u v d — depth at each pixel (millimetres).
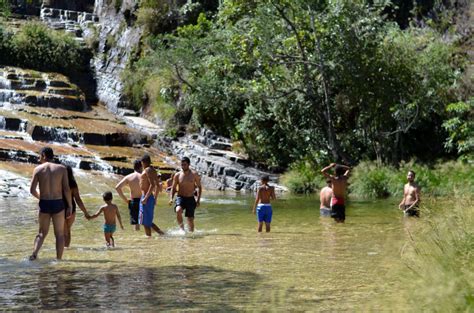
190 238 12578
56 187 9828
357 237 12680
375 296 6660
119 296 7188
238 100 29281
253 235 13094
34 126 29125
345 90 26625
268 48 25203
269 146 28938
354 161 27125
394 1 33875
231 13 26172
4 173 23109
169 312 6465
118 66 39281
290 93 25922
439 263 5148
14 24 41500
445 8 32312
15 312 6422
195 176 13641
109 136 30562
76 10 46344
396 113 25266
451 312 4691
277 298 7117
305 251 10805
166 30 37969
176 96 33156
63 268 9031
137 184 13547
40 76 36875
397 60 25922
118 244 11625
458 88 27219
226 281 8109
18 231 13352
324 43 25188
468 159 24203
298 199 22969
